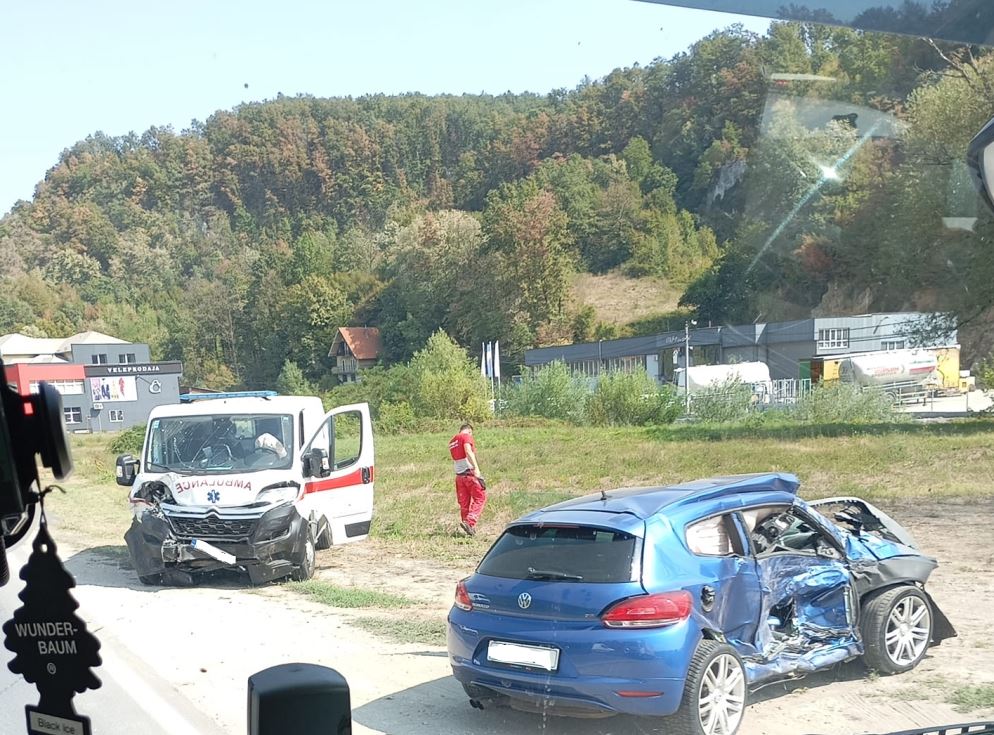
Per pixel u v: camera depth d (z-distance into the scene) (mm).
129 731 5570
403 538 14016
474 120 133750
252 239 131375
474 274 86188
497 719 5836
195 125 138125
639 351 47219
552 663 5188
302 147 141375
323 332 96938
